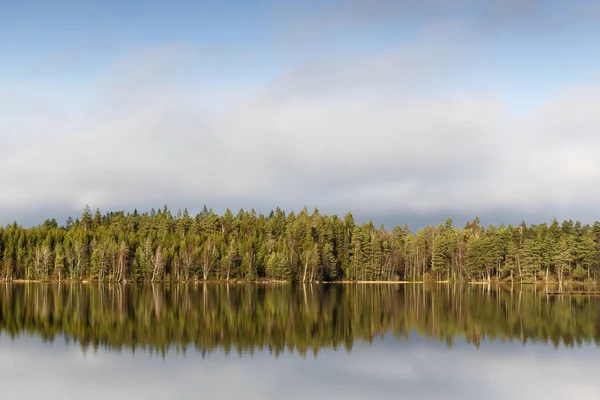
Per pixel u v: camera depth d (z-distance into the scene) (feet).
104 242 513.86
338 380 128.88
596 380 129.90
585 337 189.26
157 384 124.67
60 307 282.15
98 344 173.88
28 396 116.16
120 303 304.30
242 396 115.96
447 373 136.26
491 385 125.29
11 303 301.84
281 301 323.98
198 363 146.00
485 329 207.92
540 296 363.76
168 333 196.34
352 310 274.16
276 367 141.59
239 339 184.14
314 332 200.13
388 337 189.16
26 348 166.61
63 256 515.09
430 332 200.64
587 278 484.74
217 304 302.25
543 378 131.54
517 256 519.60
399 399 114.32
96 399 114.11
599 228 517.96
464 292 407.23
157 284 485.56
